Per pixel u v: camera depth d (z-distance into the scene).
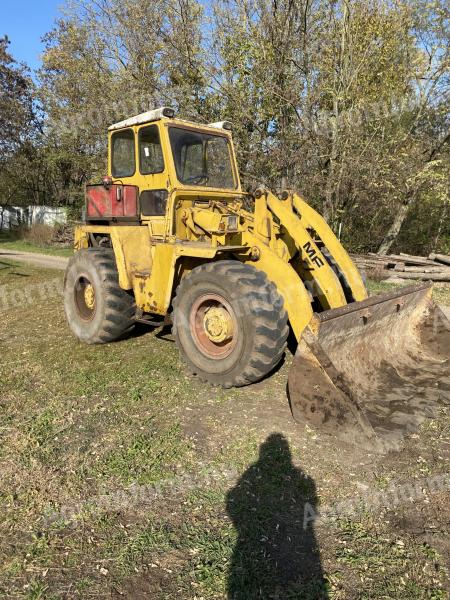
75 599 2.12
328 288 4.13
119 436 3.43
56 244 17.91
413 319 4.72
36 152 22.38
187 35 11.44
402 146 11.41
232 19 10.74
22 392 4.19
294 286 3.94
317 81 10.69
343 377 3.27
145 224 5.09
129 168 5.19
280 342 3.85
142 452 3.22
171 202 4.62
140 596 2.13
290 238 4.72
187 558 2.34
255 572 2.25
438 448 3.30
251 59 10.46
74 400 4.02
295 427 3.55
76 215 20.12
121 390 4.21
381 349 4.25
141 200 5.05
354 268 4.51
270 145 10.91
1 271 11.36
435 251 13.52
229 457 3.17
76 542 2.45
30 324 6.53
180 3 11.38
